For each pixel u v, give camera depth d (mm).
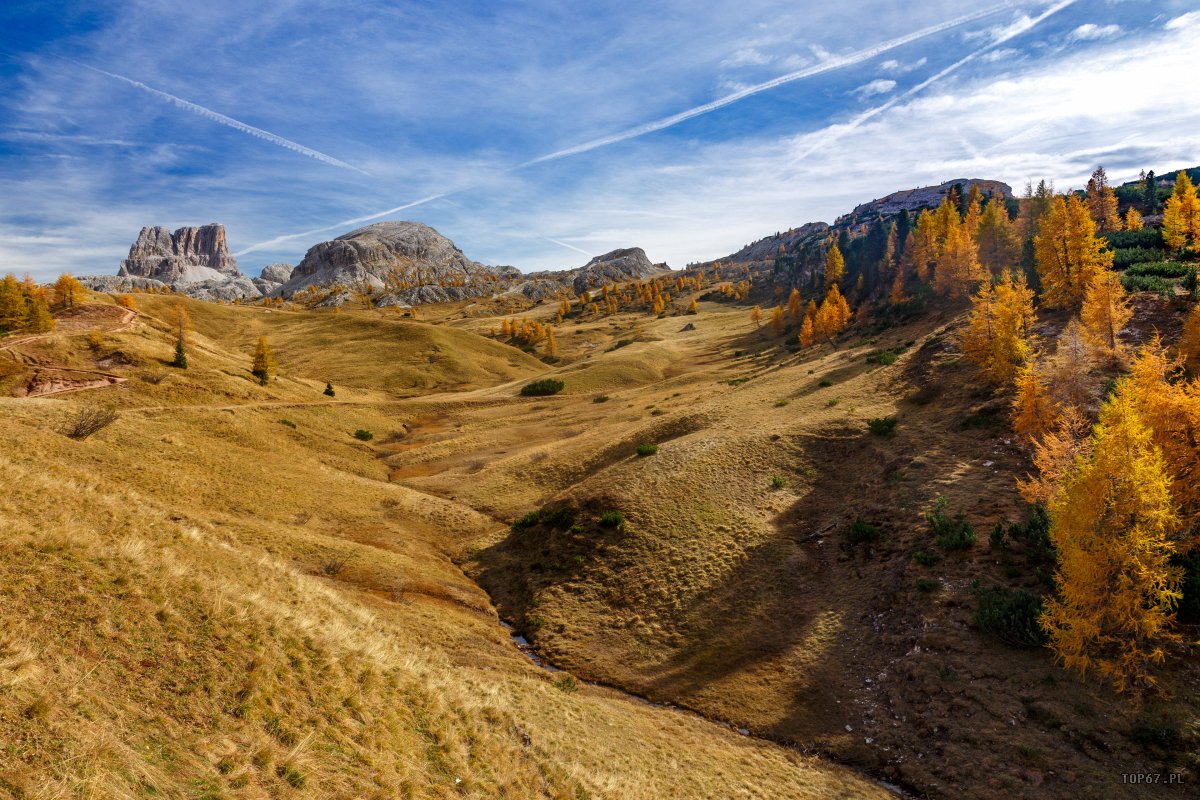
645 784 18469
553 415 88062
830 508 42031
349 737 12906
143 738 9828
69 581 12914
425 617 30703
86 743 8922
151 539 17562
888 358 68938
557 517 45781
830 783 21781
